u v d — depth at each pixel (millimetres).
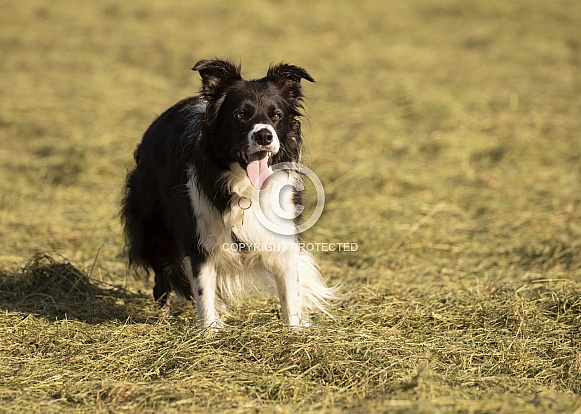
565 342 8609
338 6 32875
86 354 8180
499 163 17234
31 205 14703
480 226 13695
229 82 9031
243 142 8586
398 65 25172
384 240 12969
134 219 10469
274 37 28281
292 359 7707
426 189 15578
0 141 18562
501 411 6453
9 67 24203
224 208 8930
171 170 9477
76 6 31266
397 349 8086
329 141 18141
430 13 32344
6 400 7090
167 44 26844
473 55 26672
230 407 6840
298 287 9227
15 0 31500
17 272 10969
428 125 19422
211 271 9172
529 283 10562
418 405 6570
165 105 21125
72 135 18406
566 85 23297
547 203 14797
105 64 24953
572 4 33812
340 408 6797
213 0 32219
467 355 8141
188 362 7746
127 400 7051
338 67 24844
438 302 9977
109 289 10812
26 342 8586
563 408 6590
